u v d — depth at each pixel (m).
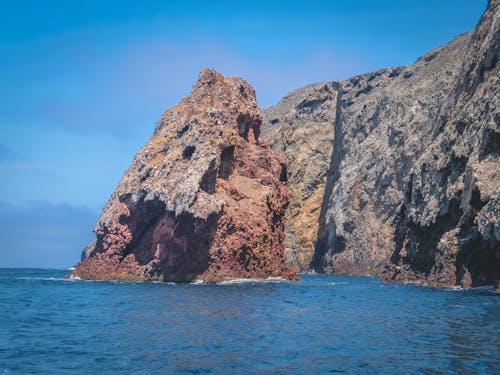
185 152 81.31
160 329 27.44
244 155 85.56
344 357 20.17
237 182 82.44
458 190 67.50
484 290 55.66
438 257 67.00
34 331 26.78
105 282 76.44
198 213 72.31
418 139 139.12
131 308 38.25
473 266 61.53
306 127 199.25
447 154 74.06
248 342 23.45
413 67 169.62
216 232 73.88
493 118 61.50
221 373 17.80
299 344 22.97
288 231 177.50
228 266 74.12
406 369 18.05
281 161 92.62
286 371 18.05
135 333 26.03
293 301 44.72
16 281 83.06
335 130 192.25
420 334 25.48
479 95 69.62
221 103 87.31
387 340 23.89
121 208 84.00
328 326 28.88
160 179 80.62
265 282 73.69
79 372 17.91
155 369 18.34
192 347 22.20
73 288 62.66
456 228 65.69
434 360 19.31
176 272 75.25
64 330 27.11
